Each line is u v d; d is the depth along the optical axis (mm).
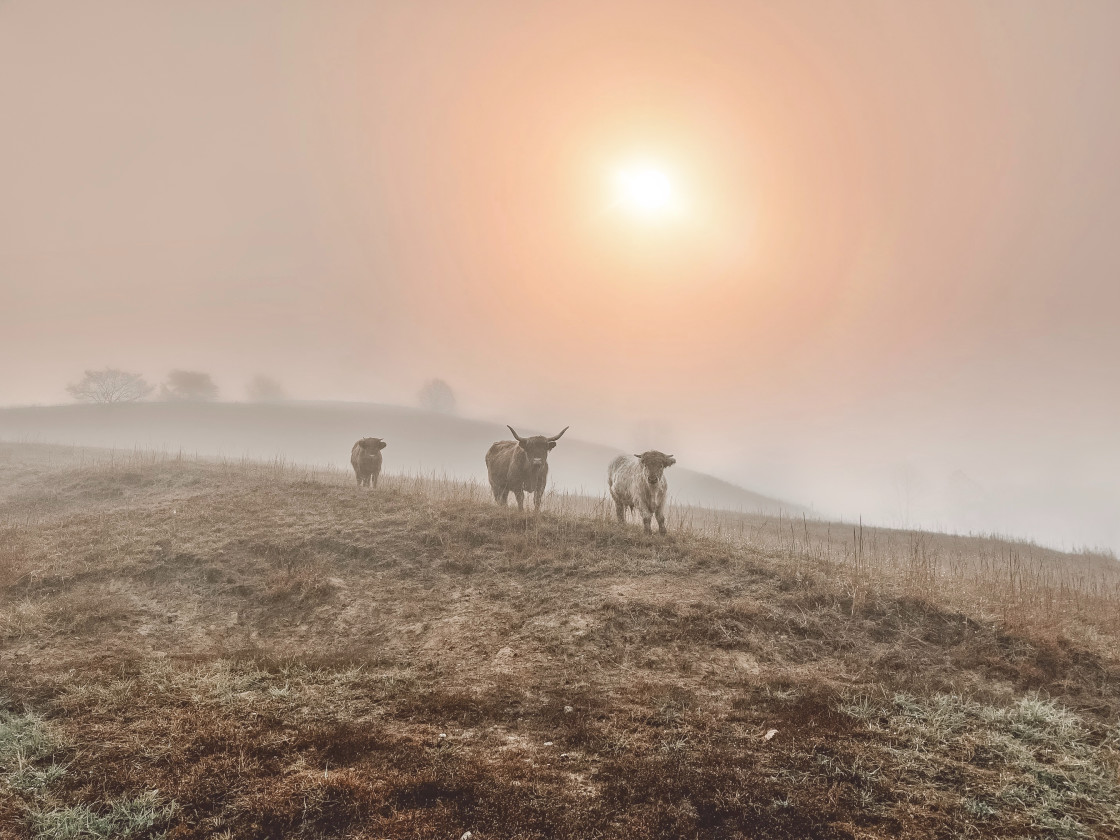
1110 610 8844
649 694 6090
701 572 9516
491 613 8328
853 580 8883
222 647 7508
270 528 11383
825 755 4824
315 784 4270
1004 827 3926
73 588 9039
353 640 7742
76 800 4055
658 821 3949
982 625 7691
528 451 13234
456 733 5246
